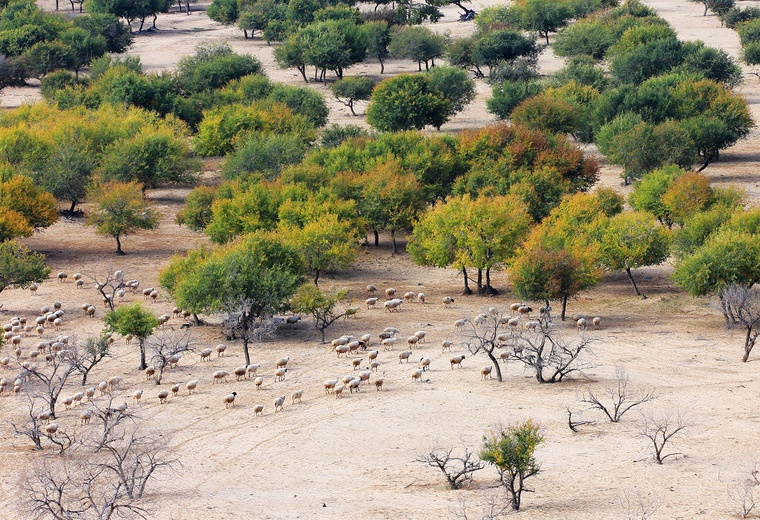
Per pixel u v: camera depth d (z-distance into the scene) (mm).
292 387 64188
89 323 83250
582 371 64375
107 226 102938
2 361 72125
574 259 77188
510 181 104750
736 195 99688
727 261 75250
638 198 102500
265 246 84188
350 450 50531
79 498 42938
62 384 61094
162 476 47625
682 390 58844
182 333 80312
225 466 48875
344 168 116500
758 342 70688
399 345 74625
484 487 43344
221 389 64812
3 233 96438
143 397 63500
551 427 52469
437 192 114312
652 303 84125
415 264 102125
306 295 76375
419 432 52781
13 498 44969
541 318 72625
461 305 87125
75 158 119562
